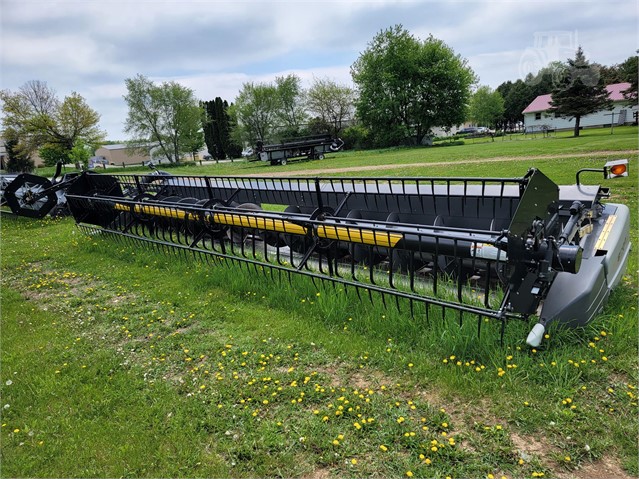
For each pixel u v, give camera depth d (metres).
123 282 5.75
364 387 3.10
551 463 2.32
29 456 2.69
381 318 3.79
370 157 32.44
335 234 4.00
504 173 13.91
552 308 3.26
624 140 24.84
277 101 53.41
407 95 48.19
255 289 4.89
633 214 7.15
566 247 2.94
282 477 2.39
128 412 3.02
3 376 3.62
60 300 5.36
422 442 2.51
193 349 3.84
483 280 4.33
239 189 6.90
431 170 17.47
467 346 3.25
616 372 2.95
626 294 3.94
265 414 2.91
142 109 50.19
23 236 9.37
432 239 3.88
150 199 7.04
